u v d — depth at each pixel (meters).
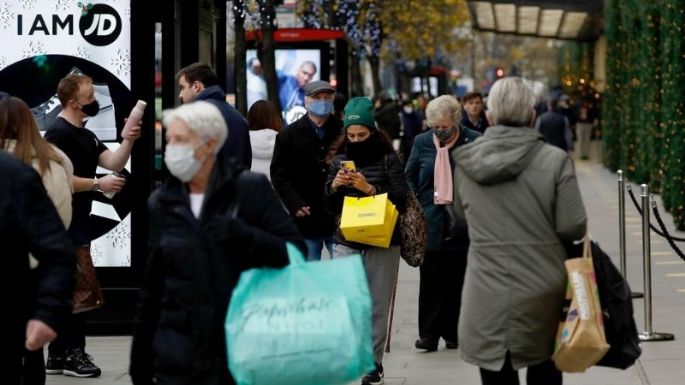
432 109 22.14
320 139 21.89
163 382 12.01
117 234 24.23
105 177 20.08
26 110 15.71
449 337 22.95
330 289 12.00
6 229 12.59
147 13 24.09
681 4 43.00
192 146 11.90
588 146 95.31
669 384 19.34
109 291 24.25
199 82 18.84
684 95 42.56
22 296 12.91
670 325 25.08
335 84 52.72
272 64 41.03
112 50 24.19
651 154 54.00
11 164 12.70
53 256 12.66
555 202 13.71
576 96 106.75
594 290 13.40
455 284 22.73
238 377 11.77
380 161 19.55
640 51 58.59
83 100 20.22
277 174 21.80
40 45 24.20
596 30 97.06
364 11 70.88
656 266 34.44
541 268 13.70
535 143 13.78
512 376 14.09
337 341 11.80
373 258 19.44
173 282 12.03
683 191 41.88
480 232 13.89
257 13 42.28
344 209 19.05
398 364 21.56
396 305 28.97
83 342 20.53
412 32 85.75
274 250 11.91
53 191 16.31
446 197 22.23
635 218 48.47
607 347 13.27
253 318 11.79
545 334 13.77
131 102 24.20
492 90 13.98
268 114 23.11
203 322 11.95
